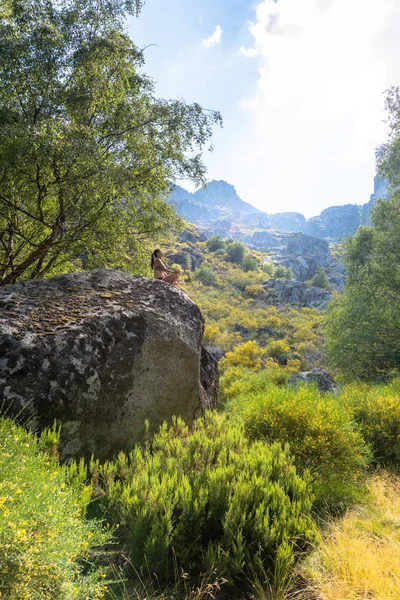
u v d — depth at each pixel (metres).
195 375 4.87
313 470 3.88
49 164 7.50
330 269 127.88
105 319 4.15
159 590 2.30
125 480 3.21
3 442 2.40
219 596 2.33
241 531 2.55
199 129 9.36
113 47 8.18
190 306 5.34
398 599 2.17
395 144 15.61
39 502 1.92
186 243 104.50
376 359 14.59
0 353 3.38
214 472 3.03
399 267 15.23
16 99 7.83
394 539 2.90
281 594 2.28
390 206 16.17
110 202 8.81
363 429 5.00
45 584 1.63
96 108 8.87
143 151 9.23
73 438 3.55
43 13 7.94
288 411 4.27
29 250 10.45
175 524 2.71
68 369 3.60
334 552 2.57
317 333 40.34
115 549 2.57
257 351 27.22
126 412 3.99
